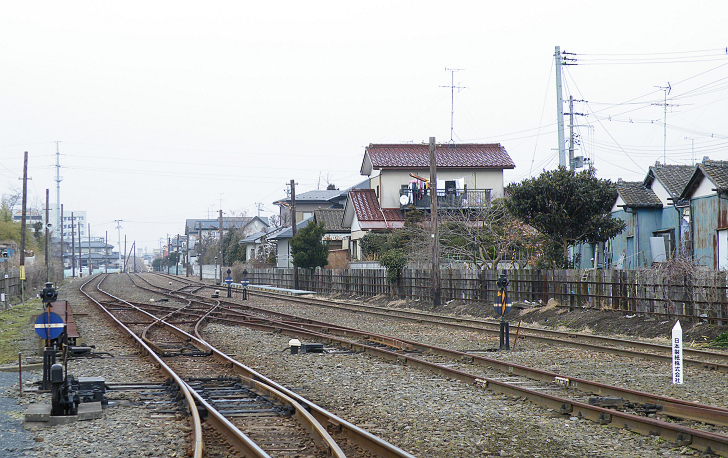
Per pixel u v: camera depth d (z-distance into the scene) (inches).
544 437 410.0
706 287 888.3
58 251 7096.5
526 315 1221.7
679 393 541.3
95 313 1501.0
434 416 469.7
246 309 1628.9
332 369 698.8
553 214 1293.1
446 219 1953.7
